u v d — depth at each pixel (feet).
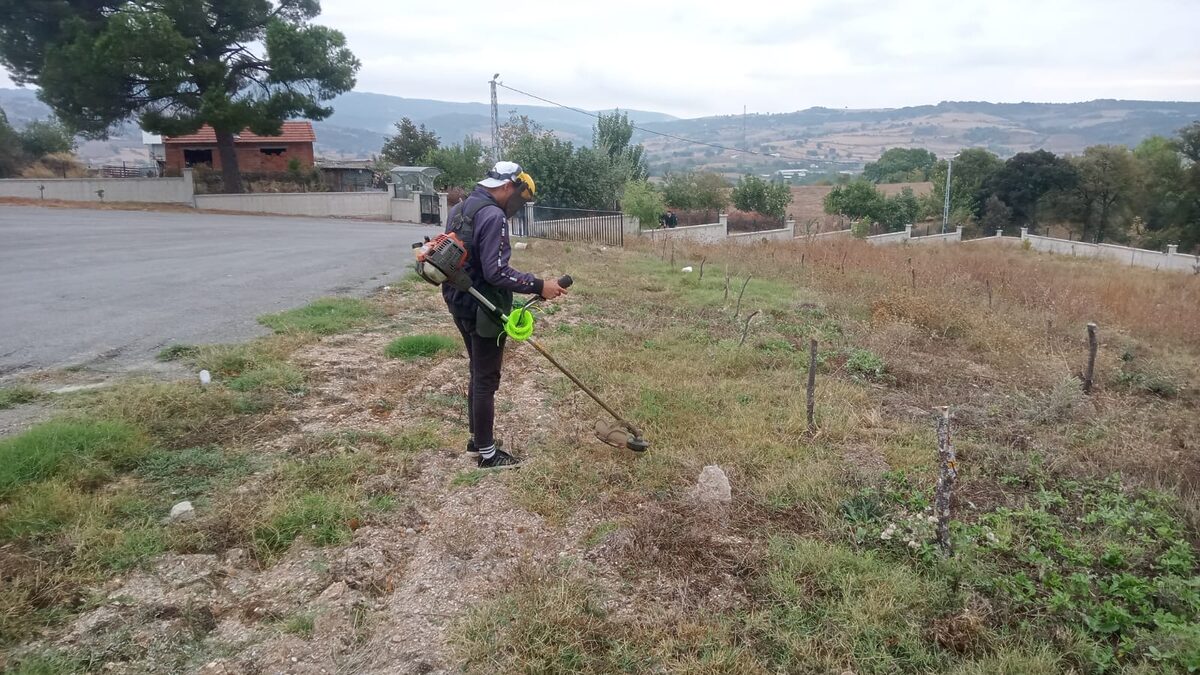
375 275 33.17
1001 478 14.05
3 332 19.43
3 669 7.47
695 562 10.28
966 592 9.66
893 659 8.44
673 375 19.07
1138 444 15.98
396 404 15.79
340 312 23.66
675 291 33.88
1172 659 8.52
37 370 16.28
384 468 12.55
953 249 85.87
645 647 8.48
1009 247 106.83
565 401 16.63
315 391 16.03
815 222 118.93
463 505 11.57
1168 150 147.02
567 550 10.48
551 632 8.55
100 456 11.71
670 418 15.69
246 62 86.48
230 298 25.50
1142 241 137.18
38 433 11.67
